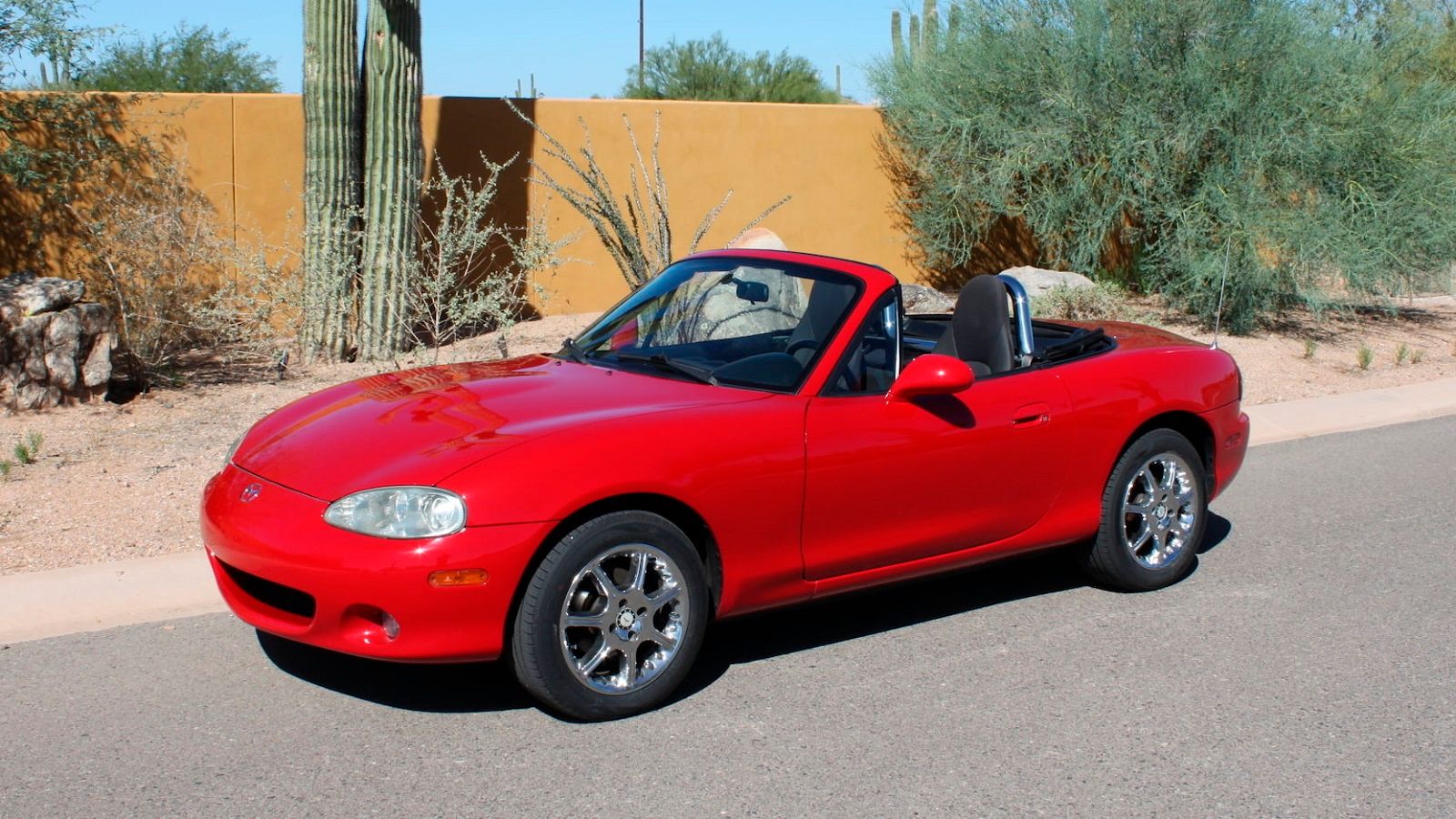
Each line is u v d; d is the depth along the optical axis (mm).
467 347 11562
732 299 5434
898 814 3811
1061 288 13844
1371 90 13750
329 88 10500
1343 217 13711
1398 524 7230
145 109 11945
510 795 3859
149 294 10148
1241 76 13859
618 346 5441
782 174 15172
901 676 4887
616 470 4230
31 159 11094
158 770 3971
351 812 3736
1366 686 4891
